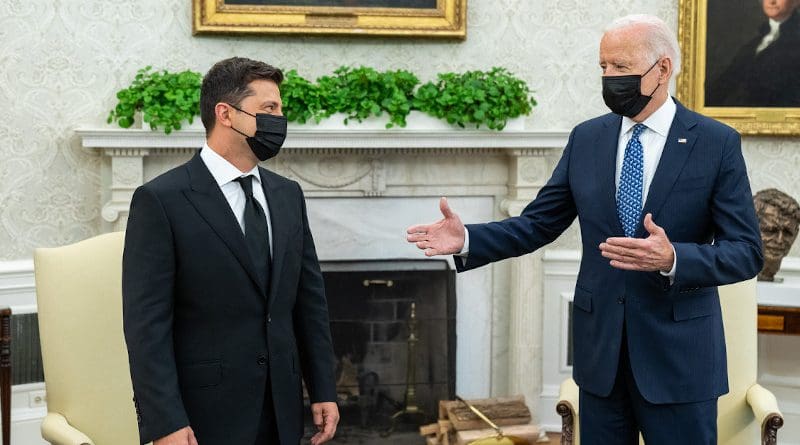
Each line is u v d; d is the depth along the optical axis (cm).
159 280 218
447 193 438
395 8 423
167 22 416
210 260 221
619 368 236
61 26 406
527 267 437
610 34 231
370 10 421
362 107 407
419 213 440
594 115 448
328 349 245
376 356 424
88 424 267
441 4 425
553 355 450
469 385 450
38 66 405
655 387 229
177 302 224
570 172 248
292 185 244
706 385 230
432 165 435
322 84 407
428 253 248
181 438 210
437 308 425
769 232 383
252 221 228
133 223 221
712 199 230
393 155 431
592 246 240
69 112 410
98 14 410
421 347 425
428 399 427
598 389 236
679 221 229
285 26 416
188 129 397
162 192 221
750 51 431
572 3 443
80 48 409
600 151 242
